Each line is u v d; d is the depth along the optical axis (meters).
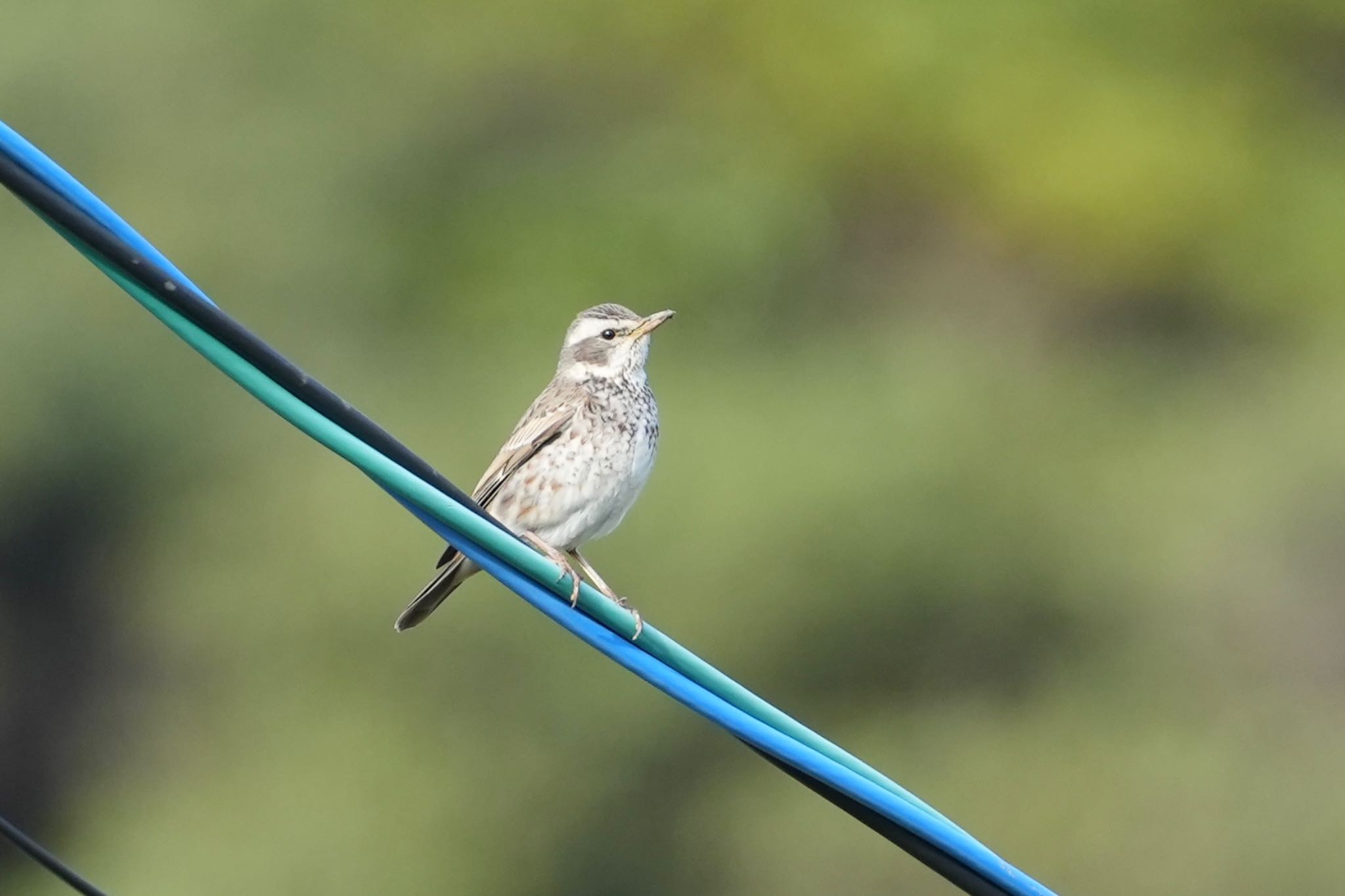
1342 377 18.84
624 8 20.78
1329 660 16.52
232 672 16.69
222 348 4.80
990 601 16.56
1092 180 20.38
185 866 16.39
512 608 16.23
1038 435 17.64
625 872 16.23
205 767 16.80
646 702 16.19
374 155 19.52
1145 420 18.56
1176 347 20.19
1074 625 16.72
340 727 16.12
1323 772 16.25
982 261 20.61
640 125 20.53
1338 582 16.84
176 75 19.28
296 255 18.88
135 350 17.97
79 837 17.45
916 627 16.53
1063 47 20.95
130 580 17.55
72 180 4.62
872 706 16.52
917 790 16.28
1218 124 20.72
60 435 17.83
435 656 16.28
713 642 15.87
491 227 19.50
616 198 19.78
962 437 17.16
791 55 20.84
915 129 20.62
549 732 16.20
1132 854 16.12
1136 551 16.98
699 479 16.22
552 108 20.41
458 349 18.83
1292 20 20.95
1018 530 16.75
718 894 16.25
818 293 19.97
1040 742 16.42
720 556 15.91
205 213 18.84
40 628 18.09
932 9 20.78
